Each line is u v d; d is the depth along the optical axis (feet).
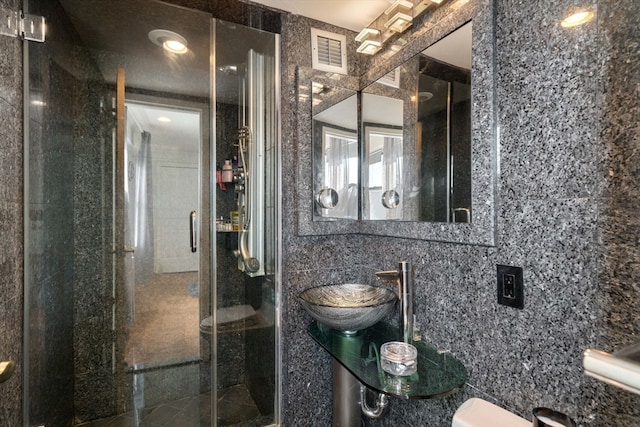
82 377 5.57
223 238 6.35
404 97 4.34
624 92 2.12
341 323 3.91
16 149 3.61
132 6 4.83
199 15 4.98
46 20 4.33
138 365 5.81
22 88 3.75
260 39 5.47
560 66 2.50
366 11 4.79
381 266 4.86
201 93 5.76
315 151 5.00
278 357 5.21
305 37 5.02
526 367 2.73
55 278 4.76
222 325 6.33
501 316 2.96
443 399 3.59
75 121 5.48
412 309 3.94
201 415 5.74
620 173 2.14
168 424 5.61
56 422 4.80
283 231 5.15
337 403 4.63
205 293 5.99
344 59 5.27
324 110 5.09
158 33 5.36
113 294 5.78
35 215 4.09
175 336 5.95
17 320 3.63
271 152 5.42
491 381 3.04
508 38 2.92
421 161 4.02
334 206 5.14
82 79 5.56
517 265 2.81
